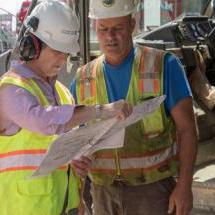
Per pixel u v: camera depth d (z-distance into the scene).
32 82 2.22
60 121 2.13
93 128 2.17
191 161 2.64
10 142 2.21
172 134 2.75
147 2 4.80
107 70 2.74
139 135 2.70
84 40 3.90
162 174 2.73
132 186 2.76
